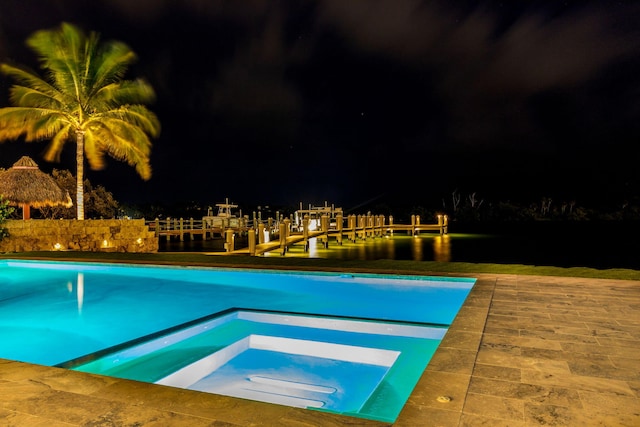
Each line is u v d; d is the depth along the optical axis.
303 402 3.61
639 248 22.94
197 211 47.88
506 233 38.03
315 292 8.24
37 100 17.61
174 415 2.17
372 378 4.14
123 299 7.89
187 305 7.40
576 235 34.91
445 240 28.62
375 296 7.61
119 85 18.62
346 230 26.39
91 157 20.55
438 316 6.39
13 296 8.14
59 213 30.27
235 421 2.10
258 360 4.65
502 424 2.11
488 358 3.12
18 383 2.62
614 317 4.36
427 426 2.08
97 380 2.68
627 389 2.56
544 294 5.60
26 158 18.69
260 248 17.30
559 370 2.87
